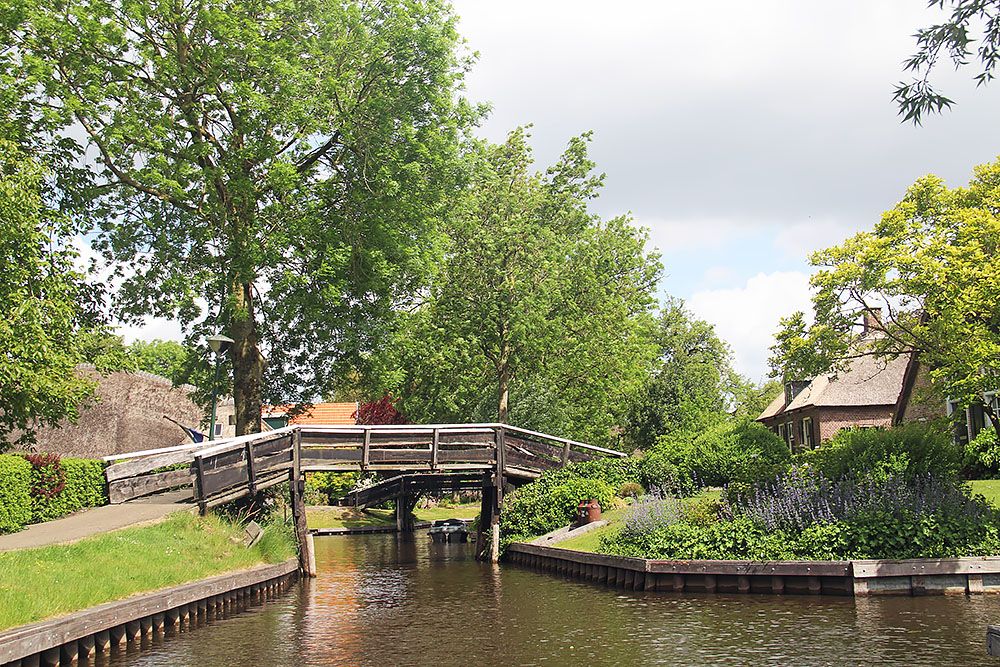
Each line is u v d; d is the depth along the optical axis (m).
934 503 18.83
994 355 21.05
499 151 42.00
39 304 19.19
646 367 47.59
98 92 26.05
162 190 28.36
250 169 29.30
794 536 18.84
